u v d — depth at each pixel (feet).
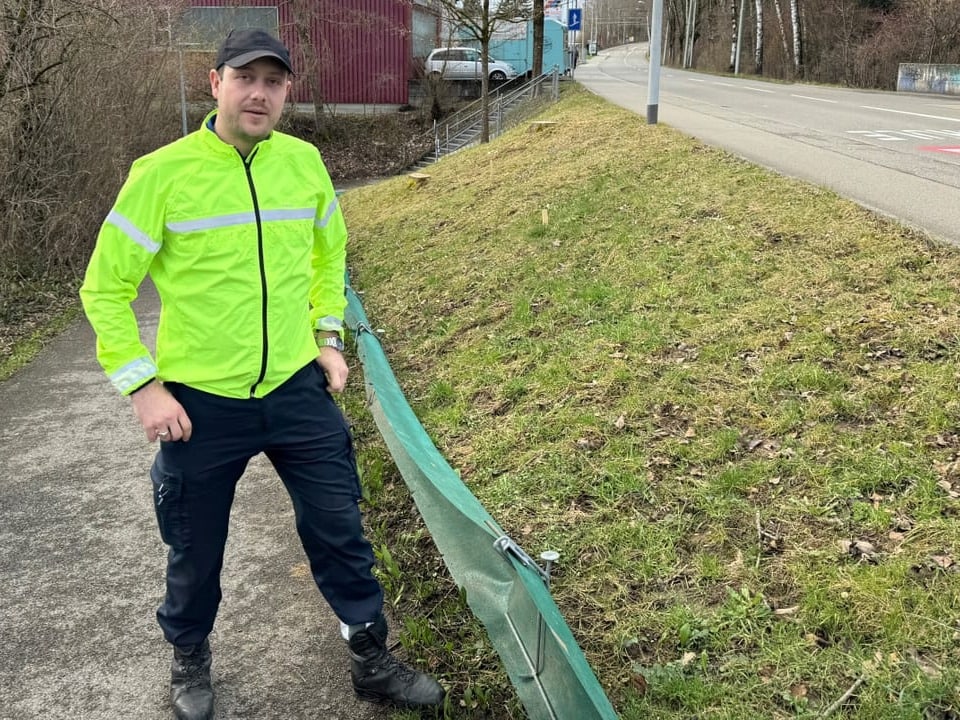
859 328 14.35
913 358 13.12
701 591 9.40
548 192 29.30
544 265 21.85
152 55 47.78
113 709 9.09
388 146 91.86
